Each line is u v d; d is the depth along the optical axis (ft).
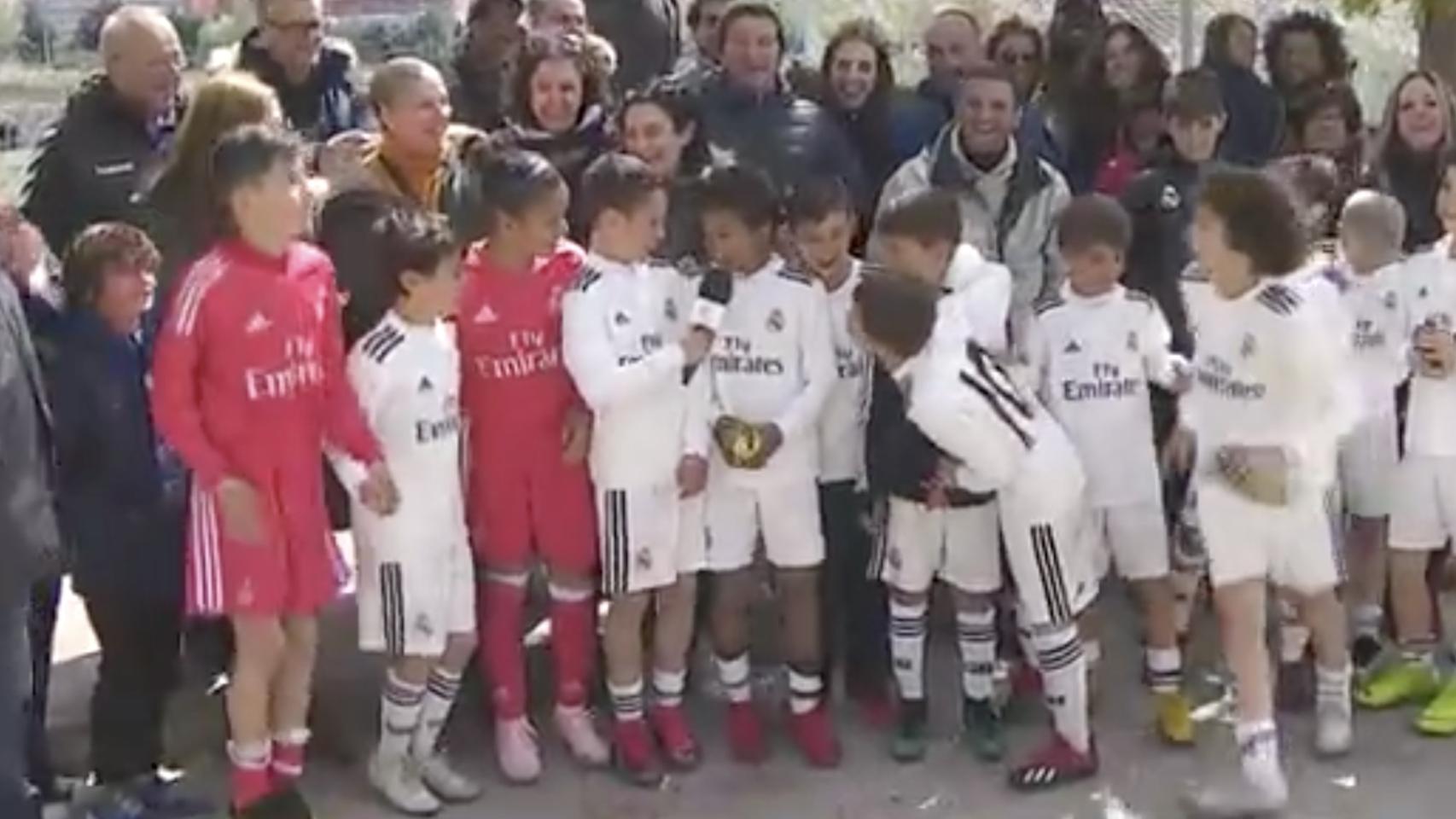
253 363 12.53
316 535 13.02
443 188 14.52
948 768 14.42
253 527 12.65
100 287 13.25
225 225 12.68
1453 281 14.99
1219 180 13.32
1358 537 15.65
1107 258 14.33
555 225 13.74
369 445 13.12
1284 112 18.85
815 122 16.38
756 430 13.98
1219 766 14.23
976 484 13.67
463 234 13.82
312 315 12.82
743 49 16.31
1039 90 19.20
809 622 14.38
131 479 13.39
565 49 15.74
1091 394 14.39
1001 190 16.11
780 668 16.12
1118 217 14.38
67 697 16.10
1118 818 13.46
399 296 13.16
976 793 13.96
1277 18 19.47
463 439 13.96
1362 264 15.15
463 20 20.72
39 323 13.37
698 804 13.87
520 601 14.26
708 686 16.03
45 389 12.90
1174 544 15.08
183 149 13.79
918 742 14.53
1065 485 13.62
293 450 12.78
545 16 17.33
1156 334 14.55
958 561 14.20
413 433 13.19
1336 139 18.65
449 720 15.31
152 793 13.67
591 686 14.99
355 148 14.78
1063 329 14.48
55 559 12.10
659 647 14.35
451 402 13.39
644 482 13.74
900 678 14.49
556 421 13.96
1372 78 23.59
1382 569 15.71
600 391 13.50
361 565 13.47
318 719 15.29
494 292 13.80
